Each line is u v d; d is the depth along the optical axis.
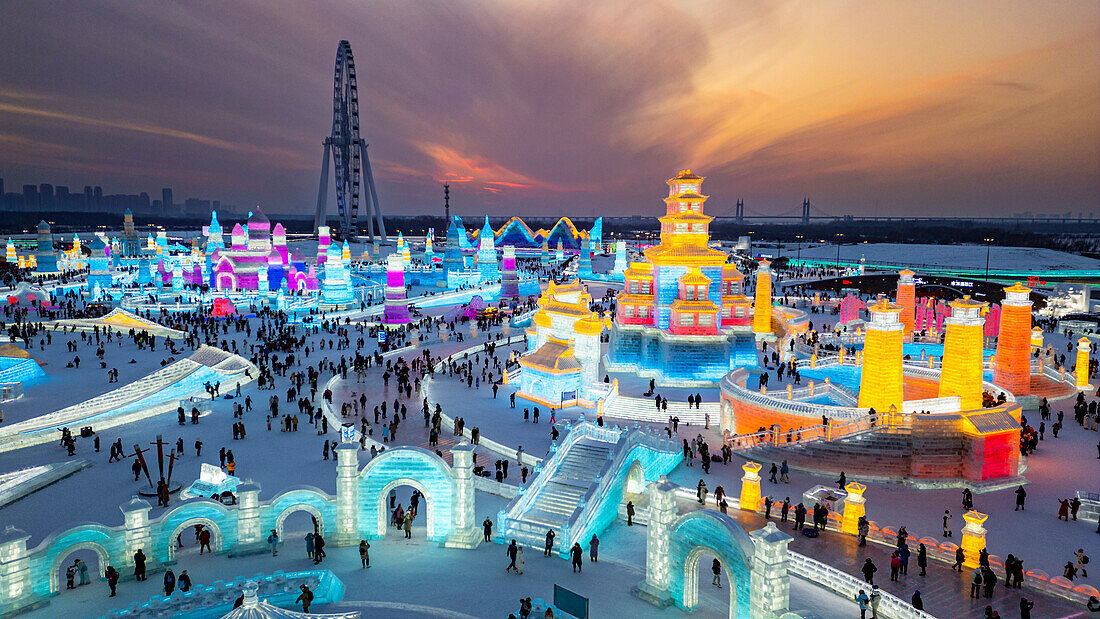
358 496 31.33
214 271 122.44
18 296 103.75
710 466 41.59
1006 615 24.27
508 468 41.22
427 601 25.06
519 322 95.12
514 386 60.62
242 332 89.12
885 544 30.52
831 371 59.34
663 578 25.58
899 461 38.75
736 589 23.08
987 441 37.88
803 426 42.25
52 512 34.94
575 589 26.34
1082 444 44.31
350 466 31.11
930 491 37.44
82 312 99.44
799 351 69.62
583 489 34.19
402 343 81.50
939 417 38.53
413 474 31.05
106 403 52.47
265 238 120.81
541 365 54.44
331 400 55.28
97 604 25.27
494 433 46.66
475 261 143.75
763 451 42.28
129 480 39.62
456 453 30.53
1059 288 115.00
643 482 37.97
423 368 66.56
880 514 34.00
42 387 60.69
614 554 30.52
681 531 24.89
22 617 24.22
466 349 76.19
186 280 131.38
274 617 20.61
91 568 28.88
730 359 61.84
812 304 109.25
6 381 59.97
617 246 158.00
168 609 23.33
